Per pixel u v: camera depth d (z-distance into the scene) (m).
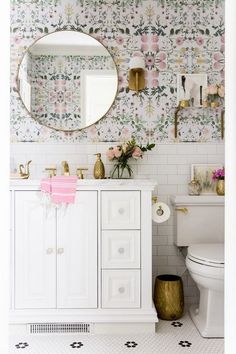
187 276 2.85
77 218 2.35
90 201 2.35
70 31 2.85
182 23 2.87
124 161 2.75
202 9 2.87
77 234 2.35
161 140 2.86
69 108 2.85
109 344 2.19
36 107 2.84
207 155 2.87
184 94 2.86
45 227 2.34
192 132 2.88
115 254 2.35
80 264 2.35
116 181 2.34
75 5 2.85
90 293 2.34
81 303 2.34
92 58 2.85
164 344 2.19
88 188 2.35
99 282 2.34
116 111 2.86
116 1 2.86
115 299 2.35
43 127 2.84
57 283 2.34
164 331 2.37
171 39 2.87
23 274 2.33
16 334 2.32
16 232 2.33
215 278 2.16
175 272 2.85
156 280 2.63
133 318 2.31
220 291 2.25
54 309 2.33
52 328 2.33
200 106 2.86
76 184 2.33
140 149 2.75
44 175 2.83
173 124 2.87
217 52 2.87
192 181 2.79
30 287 2.33
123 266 2.35
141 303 2.35
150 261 2.35
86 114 2.85
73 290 2.34
